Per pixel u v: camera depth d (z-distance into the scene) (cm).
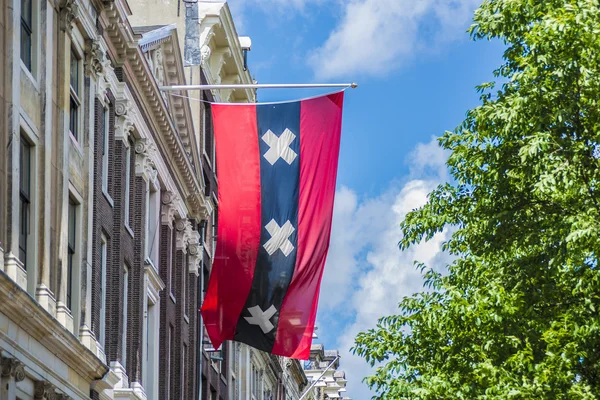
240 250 3588
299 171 3628
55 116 3500
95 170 4019
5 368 2844
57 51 3553
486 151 3303
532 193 3325
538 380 3138
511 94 3291
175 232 5831
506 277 3444
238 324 3581
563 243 3136
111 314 4266
